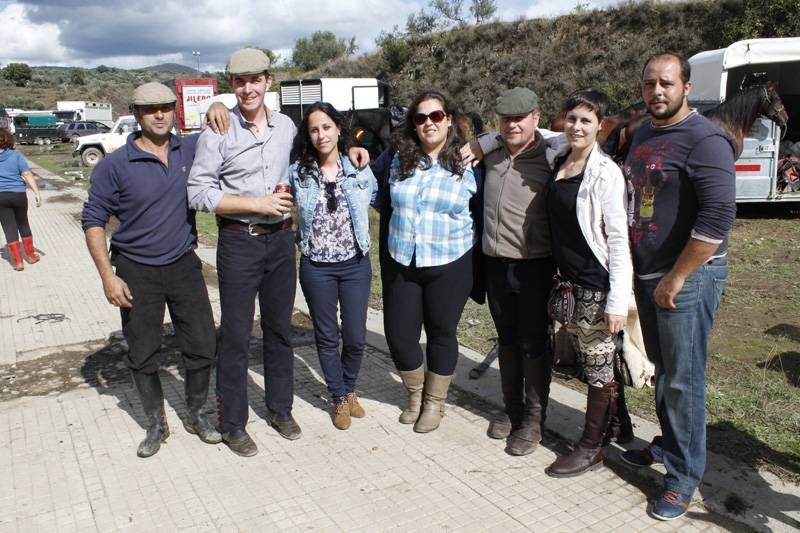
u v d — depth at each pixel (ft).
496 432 12.12
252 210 10.71
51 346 17.34
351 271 12.21
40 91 273.75
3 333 18.48
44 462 11.34
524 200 10.87
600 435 10.84
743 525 9.43
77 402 13.76
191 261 11.62
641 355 14.03
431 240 11.50
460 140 11.58
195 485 10.62
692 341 9.16
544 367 11.46
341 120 11.69
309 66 157.58
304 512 9.87
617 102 69.21
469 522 9.61
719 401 13.26
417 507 9.98
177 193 11.18
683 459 9.52
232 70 10.48
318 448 11.84
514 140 10.56
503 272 11.31
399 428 12.59
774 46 32.04
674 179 8.82
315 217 11.87
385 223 12.37
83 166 79.92
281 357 12.02
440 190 11.37
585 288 10.23
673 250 9.11
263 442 12.07
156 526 9.55
